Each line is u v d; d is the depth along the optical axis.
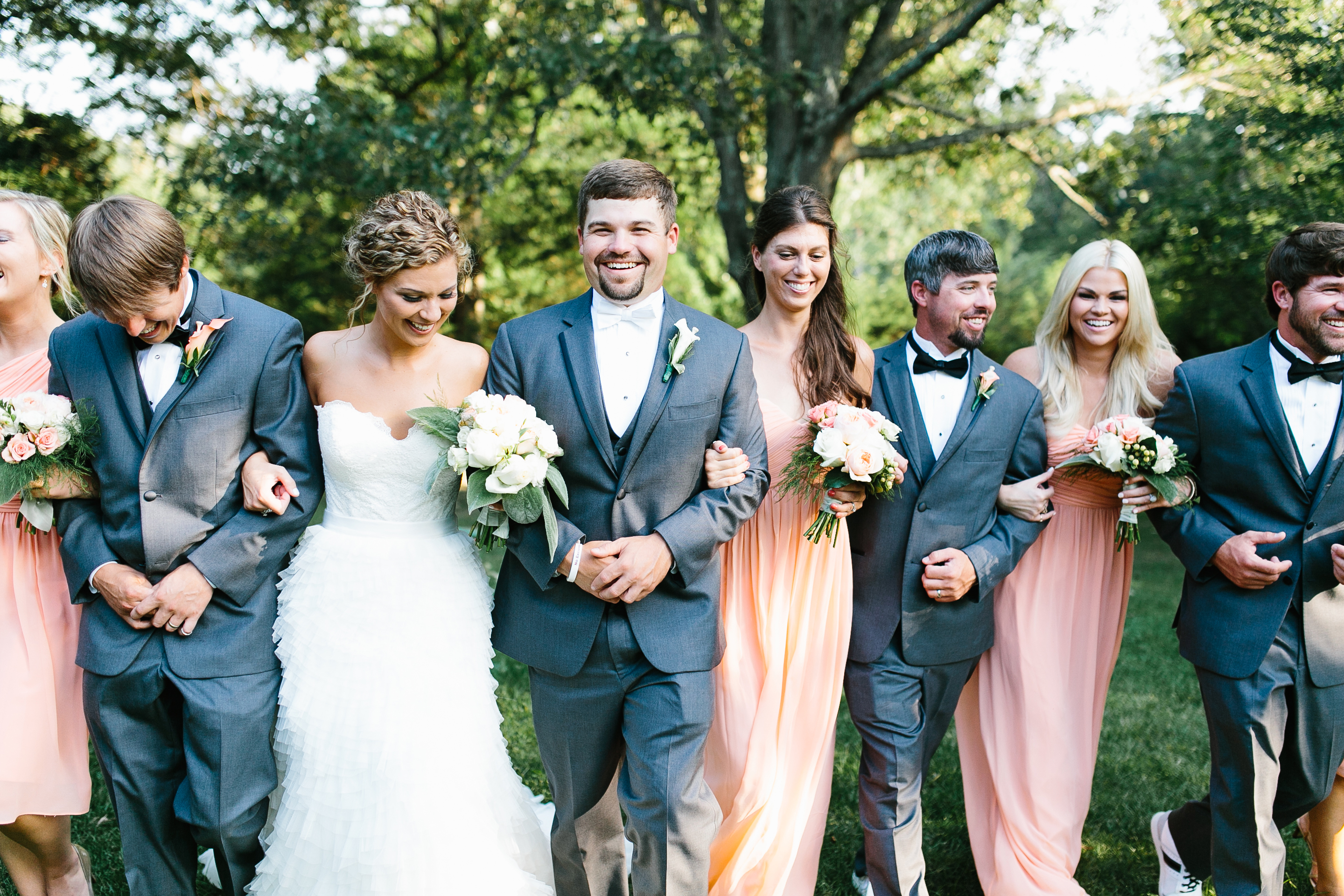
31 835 2.68
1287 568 2.64
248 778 2.59
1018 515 2.96
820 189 9.95
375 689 2.58
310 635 2.63
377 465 2.64
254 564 2.61
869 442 2.66
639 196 2.59
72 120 9.41
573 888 2.78
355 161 8.56
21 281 2.80
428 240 2.44
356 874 2.52
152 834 2.62
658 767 2.54
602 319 2.68
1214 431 2.81
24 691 2.61
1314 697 2.70
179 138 10.57
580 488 2.63
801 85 9.33
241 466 2.67
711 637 2.66
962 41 11.05
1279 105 8.58
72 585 2.60
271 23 9.79
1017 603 3.08
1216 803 2.77
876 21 10.24
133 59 9.28
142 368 2.62
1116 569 3.15
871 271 20.05
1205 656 2.77
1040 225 18.95
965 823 3.65
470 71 12.70
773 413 3.00
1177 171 10.36
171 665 2.53
